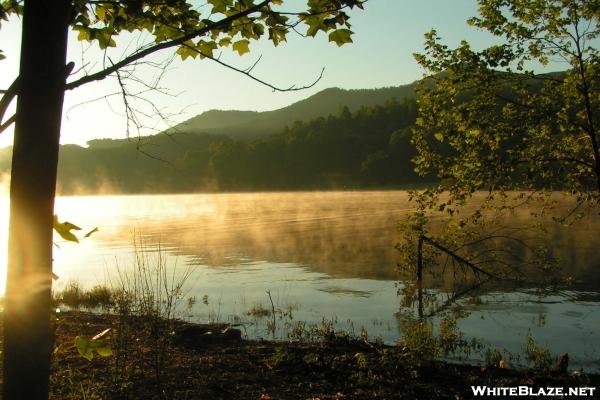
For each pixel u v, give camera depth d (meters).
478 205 63.88
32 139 2.51
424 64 13.23
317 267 29.61
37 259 2.48
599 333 14.19
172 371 8.34
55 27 2.57
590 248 33.62
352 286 23.27
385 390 8.25
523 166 12.96
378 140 188.75
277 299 20.20
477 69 12.77
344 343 11.88
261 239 46.97
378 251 36.09
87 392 7.00
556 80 12.88
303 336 13.73
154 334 8.16
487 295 20.30
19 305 2.47
